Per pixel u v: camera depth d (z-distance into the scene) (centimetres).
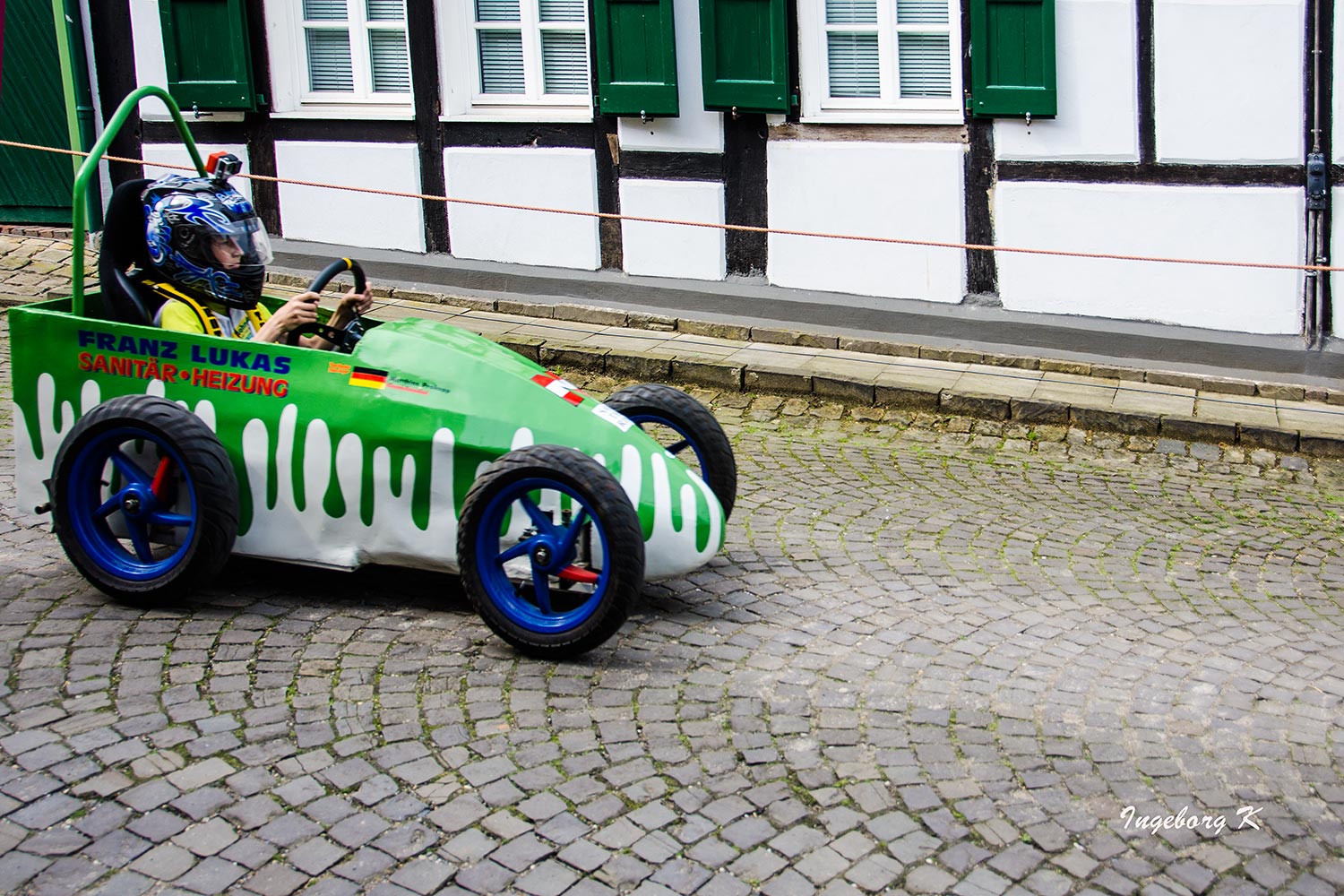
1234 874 340
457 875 328
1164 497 685
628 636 470
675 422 538
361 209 1025
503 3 964
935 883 332
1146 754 400
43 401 497
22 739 384
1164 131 840
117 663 434
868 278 916
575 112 957
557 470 425
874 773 382
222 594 493
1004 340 886
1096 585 546
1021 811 365
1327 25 799
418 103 993
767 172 925
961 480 696
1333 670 468
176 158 1069
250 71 1017
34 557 524
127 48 1061
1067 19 841
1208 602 533
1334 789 384
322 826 347
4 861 328
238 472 486
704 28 900
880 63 891
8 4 1055
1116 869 340
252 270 506
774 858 339
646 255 963
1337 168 814
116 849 335
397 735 394
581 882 327
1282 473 736
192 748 382
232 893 320
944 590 530
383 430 470
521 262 992
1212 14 816
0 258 1038
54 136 1085
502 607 445
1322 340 832
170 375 488
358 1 993
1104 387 828
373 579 513
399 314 948
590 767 380
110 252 498
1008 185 874
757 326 916
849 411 812
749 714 415
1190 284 853
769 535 588
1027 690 440
